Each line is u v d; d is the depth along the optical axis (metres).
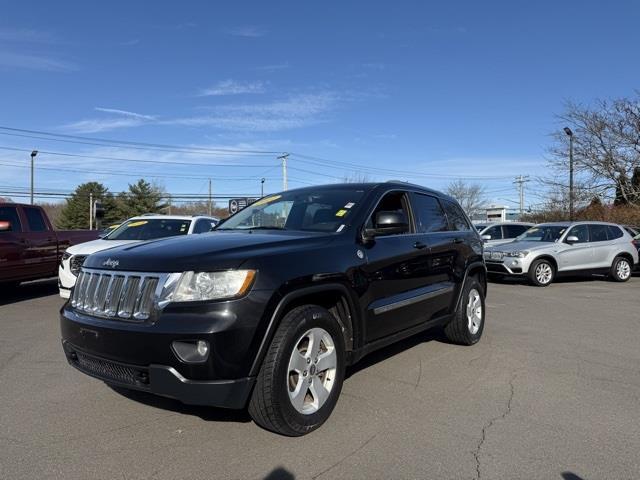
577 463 3.37
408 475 3.20
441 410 4.23
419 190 5.72
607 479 3.17
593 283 13.88
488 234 16.80
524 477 3.19
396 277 4.73
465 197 75.94
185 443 3.60
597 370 5.38
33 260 9.97
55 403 4.36
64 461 3.36
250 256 3.53
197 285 3.35
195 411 4.16
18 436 3.73
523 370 5.35
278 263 3.60
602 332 7.25
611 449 3.56
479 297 6.49
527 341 6.64
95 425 3.91
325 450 3.51
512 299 10.62
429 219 5.70
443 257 5.65
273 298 3.46
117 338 3.42
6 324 7.75
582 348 6.30
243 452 3.47
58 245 10.64
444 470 3.26
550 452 3.51
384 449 3.54
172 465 3.30
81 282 3.96
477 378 5.07
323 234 4.27
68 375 5.14
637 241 15.31
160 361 3.28
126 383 3.49
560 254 13.17
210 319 3.26
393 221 4.39
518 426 3.93
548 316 8.55
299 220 4.79
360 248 4.36
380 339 4.61
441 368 5.38
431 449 3.54
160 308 3.35
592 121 25.94
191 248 3.72
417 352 6.02
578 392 4.70
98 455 3.43
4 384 4.87
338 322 4.01
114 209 77.94
